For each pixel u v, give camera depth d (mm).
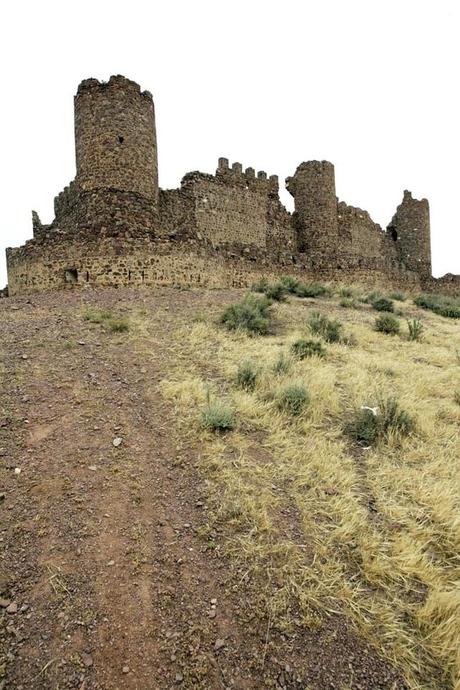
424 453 6734
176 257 18750
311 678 3492
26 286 19125
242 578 4281
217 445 6309
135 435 6547
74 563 4383
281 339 12258
